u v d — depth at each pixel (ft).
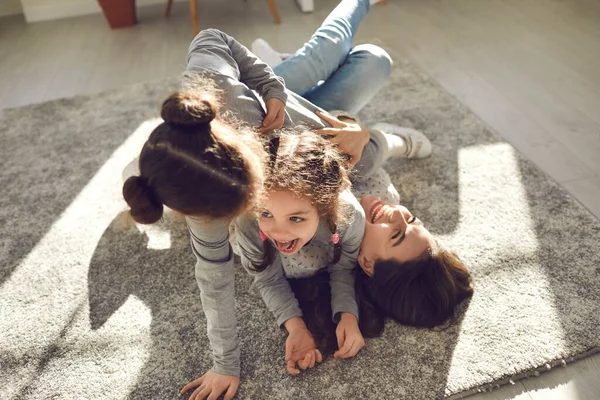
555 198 4.44
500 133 5.36
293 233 2.96
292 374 3.30
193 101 2.26
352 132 3.57
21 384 3.41
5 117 6.35
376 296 3.56
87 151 5.60
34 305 3.95
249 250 3.41
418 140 4.91
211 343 3.22
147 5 9.90
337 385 3.22
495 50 7.03
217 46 3.36
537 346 3.30
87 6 9.73
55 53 8.20
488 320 3.50
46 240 4.52
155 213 2.39
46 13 9.63
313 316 3.61
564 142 5.15
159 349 3.54
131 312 3.83
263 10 9.18
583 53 6.74
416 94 6.08
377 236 3.46
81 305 3.92
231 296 3.07
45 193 5.06
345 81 4.36
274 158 2.80
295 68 4.22
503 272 3.82
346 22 4.49
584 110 5.62
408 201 4.57
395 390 3.16
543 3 8.32
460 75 6.49
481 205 4.44
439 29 7.80
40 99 6.81
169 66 7.46
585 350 3.26
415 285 3.44
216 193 2.25
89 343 3.63
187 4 9.74
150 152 2.27
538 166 4.86
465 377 3.18
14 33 9.14
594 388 3.10
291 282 3.88
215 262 2.87
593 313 3.47
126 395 3.28
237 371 3.27
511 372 3.18
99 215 4.76
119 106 6.39
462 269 3.64
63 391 3.34
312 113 3.69
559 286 3.67
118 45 8.34
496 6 8.42
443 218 4.35
